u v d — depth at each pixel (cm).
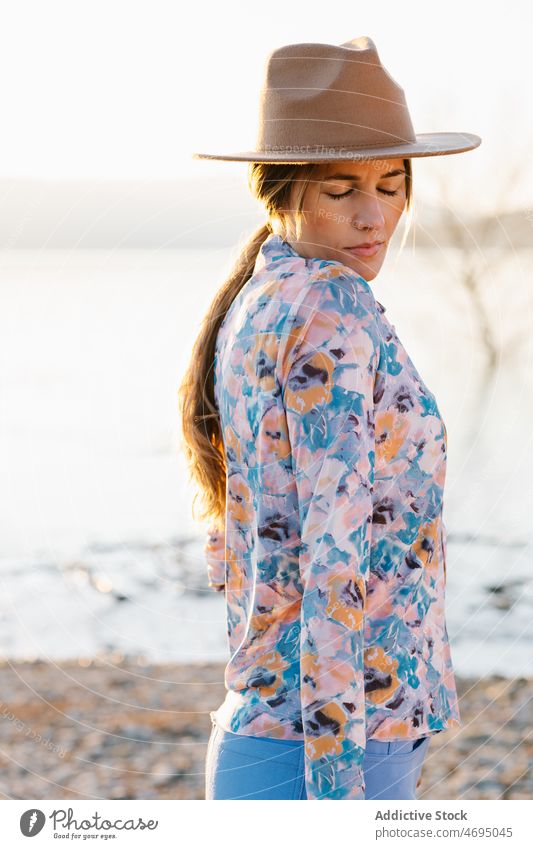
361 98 156
